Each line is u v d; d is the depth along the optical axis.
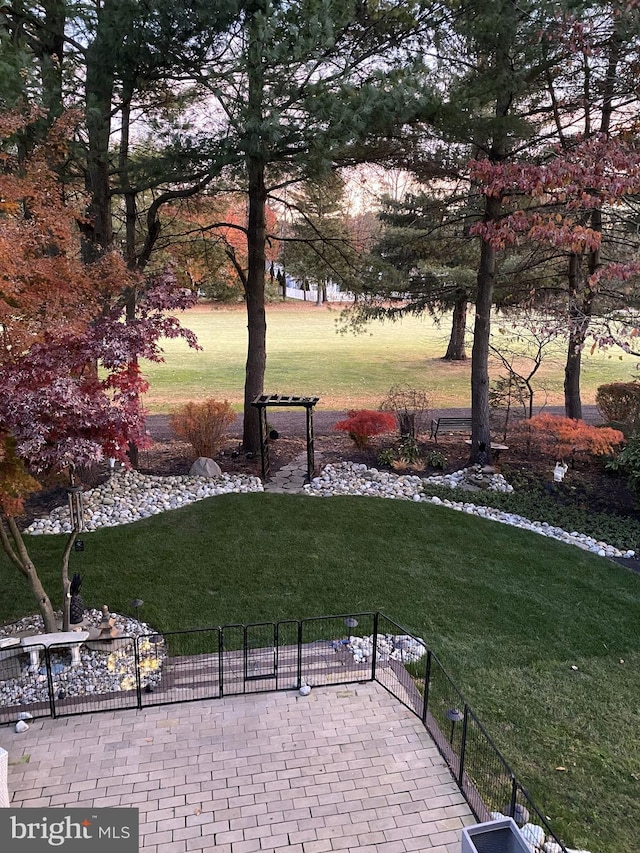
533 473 13.37
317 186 14.49
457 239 18.48
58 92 9.05
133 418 5.84
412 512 11.20
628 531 11.01
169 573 8.75
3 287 6.02
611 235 14.30
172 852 4.40
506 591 8.63
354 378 24.12
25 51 8.32
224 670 6.69
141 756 5.35
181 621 7.61
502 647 7.34
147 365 26.31
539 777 5.36
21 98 7.63
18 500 6.08
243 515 10.77
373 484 12.69
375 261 14.42
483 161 9.45
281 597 8.23
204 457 13.38
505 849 4.01
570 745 5.79
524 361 26.70
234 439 15.98
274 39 8.93
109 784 5.02
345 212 23.17
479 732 5.85
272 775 5.17
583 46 9.37
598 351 29.06
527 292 16.12
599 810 5.06
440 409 19.42
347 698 6.24
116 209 18.44
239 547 9.60
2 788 4.50
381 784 5.12
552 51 10.70
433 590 8.55
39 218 7.34
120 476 12.41
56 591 8.19
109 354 5.89
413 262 18.23
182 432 13.78
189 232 14.36
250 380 14.31
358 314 19.22
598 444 12.47
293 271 18.08
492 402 15.77
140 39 8.89
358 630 7.56
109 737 5.59
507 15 10.05
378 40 10.70
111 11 9.04
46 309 6.76
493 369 25.64
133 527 10.25
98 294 8.20
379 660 6.94
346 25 9.82
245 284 14.59
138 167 10.42
